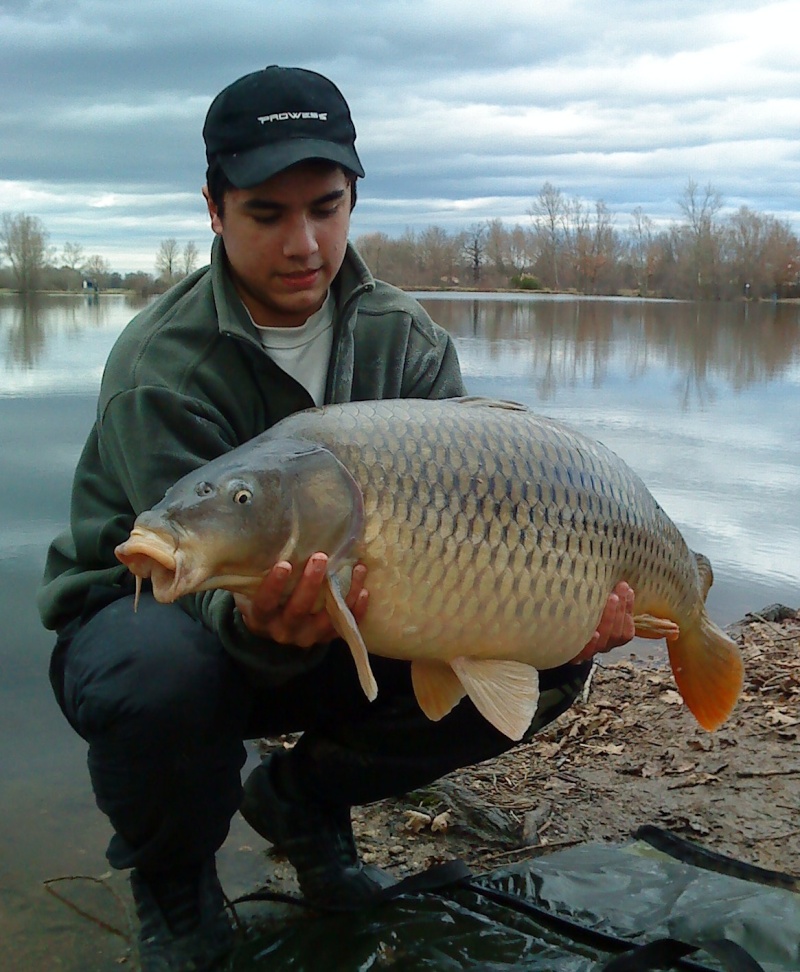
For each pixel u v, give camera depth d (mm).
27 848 2568
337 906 2273
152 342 2275
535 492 2107
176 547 1805
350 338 2475
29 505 5414
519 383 11258
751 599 4629
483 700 2031
